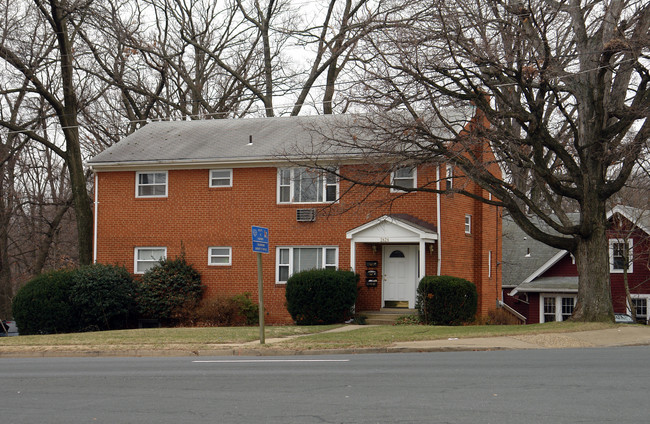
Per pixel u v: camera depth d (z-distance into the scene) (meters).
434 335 19.58
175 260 30.73
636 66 20.58
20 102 40.91
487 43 19.72
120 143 33.50
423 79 20.30
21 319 28.98
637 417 7.94
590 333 19.12
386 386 10.48
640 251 34.56
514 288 38.16
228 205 30.67
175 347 18.23
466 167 20.88
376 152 21.97
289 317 29.50
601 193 21.78
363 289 28.94
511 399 9.13
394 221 27.14
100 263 30.92
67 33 35.62
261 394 10.05
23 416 8.90
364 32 23.34
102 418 8.65
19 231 54.50
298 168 29.88
